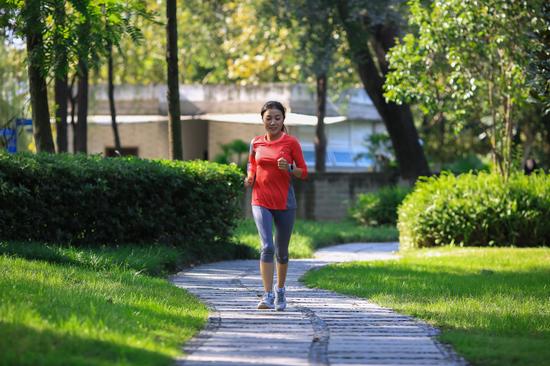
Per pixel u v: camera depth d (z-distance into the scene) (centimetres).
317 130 6391
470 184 3644
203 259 2834
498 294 1881
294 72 7669
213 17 6150
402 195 5453
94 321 1263
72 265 2158
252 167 1700
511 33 3145
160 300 1630
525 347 1264
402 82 3491
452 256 2978
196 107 6850
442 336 1357
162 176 2791
